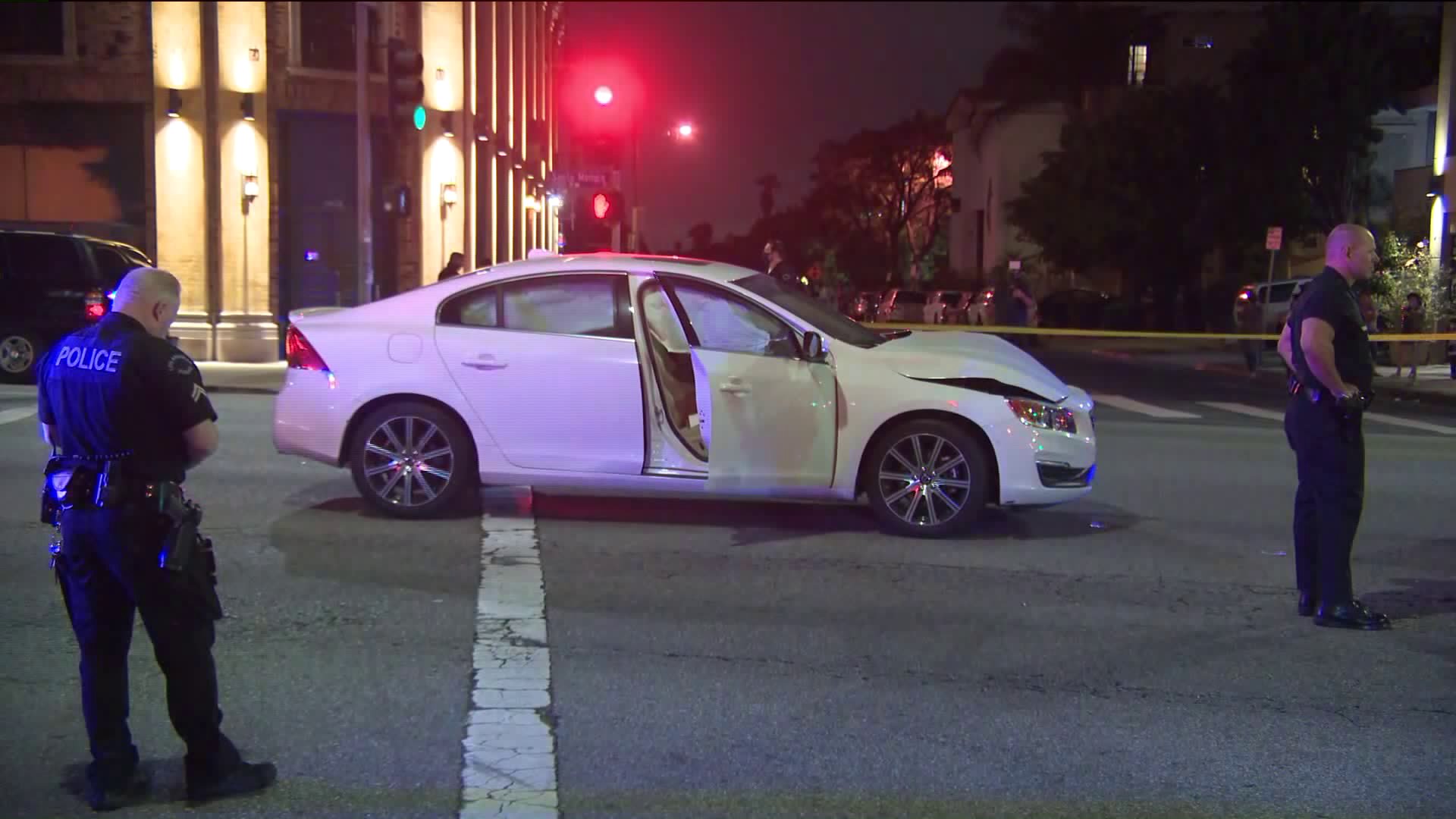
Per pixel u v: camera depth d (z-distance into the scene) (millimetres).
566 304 8352
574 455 8266
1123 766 4738
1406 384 23188
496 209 34031
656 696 5340
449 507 8508
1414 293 25328
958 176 70312
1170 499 10086
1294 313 6633
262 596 6629
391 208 19391
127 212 22422
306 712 5055
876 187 88375
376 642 5934
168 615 4070
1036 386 8203
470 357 8305
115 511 3949
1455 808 4434
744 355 7934
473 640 6004
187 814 4152
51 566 7059
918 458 8227
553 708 5176
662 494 9539
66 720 4930
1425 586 7523
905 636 6258
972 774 4637
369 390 8375
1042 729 5090
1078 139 44375
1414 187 34281
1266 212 36375
